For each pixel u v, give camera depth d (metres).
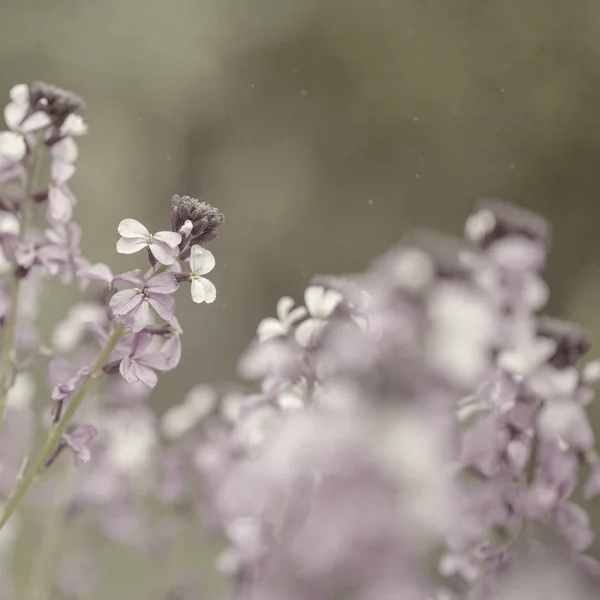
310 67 3.13
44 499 1.00
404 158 2.99
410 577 0.62
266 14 3.17
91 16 3.08
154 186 3.16
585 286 2.66
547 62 2.83
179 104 3.19
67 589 1.02
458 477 0.77
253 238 3.07
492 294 0.78
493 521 0.77
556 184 2.77
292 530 0.64
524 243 0.84
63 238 0.82
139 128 3.16
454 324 0.66
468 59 2.91
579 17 2.81
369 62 3.06
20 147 0.80
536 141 2.80
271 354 0.78
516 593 0.75
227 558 0.83
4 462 0.96
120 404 0.99
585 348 0.80
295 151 3.13
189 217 0.73
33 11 3.02
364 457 0.63
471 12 2.92
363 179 3.04
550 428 0.77
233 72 3.21
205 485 0.97
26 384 0.95
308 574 0.63
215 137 3.21
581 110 2.78
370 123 3.04
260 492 0.72
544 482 0.78
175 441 1.02
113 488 0.99
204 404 0.99
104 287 0.75
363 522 0.62
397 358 0.65
